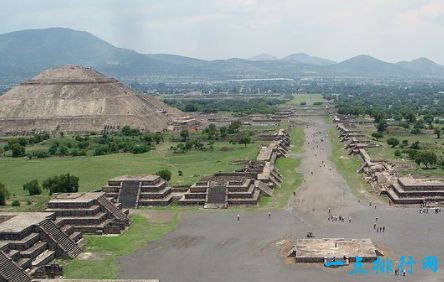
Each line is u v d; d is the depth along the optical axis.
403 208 156.50
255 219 147.50
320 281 101.44
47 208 141.62
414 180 172.50
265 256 116.81
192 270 109.56
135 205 164.88
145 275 107.19
